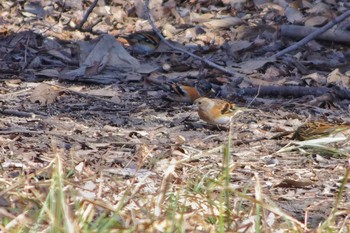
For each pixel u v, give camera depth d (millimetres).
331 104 14070
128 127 12344
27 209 7320
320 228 7242
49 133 11305
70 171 8578
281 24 19344
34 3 20703
